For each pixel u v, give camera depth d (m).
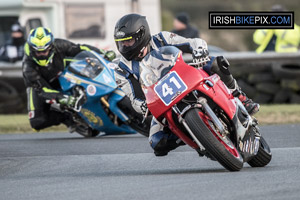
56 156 25.44
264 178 17.41
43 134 38.38
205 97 18.83
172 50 18.91
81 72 32.19
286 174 18.03
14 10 61.41
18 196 16.48
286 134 31.31
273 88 57.00
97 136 35.38
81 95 31.92
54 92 32.31
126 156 24.81
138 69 20.28
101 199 15.34
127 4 63.38
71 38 62.78
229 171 19.12
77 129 34.97
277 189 15.65
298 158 22.14
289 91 56.75
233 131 19.22
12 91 54.47
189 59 56.25
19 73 54.44
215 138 18.09
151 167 21.91
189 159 23.33
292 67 57.00
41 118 33.66
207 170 20.16
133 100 20.58
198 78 18.30
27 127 41.25
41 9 62.12
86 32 63.06
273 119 39.16
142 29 19.95
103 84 31.61
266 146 20.88
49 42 31.72
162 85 18.42
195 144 19.33
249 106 20.66
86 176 19.95
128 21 19.91
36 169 22.47
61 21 62.50
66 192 16.66
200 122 18.06
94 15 63.25
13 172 22.06
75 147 29.56
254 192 15.34
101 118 32.91
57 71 32.75
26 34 61.66
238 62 57.38
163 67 18.64
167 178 18.27
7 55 55.91
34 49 31.58
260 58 57.00
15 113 54.75
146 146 28.47
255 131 20.36
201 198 14.81
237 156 18.70
